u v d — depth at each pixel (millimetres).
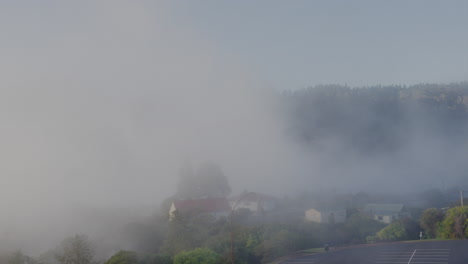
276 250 44406
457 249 42344
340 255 43125
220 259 39500
